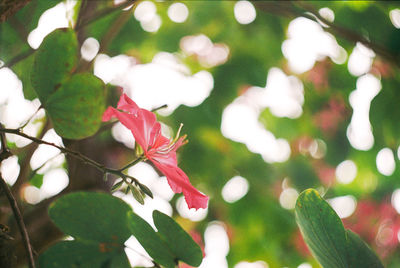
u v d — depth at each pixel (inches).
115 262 40.3
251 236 88.4
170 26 83.7
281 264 88.0
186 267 43.8
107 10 48.7
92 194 39.9
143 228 39.8
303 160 94.0
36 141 40.4
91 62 52.8
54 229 49.8
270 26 81.9
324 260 41.0
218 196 88.2
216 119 86.4
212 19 83.7
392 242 94.0
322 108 91.1
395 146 85.4
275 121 93.7
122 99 43.1
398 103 66.4
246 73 87.1
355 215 96.7
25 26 50.4
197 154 86.8
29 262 38.7
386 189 94.2
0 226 41.1
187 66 87.2
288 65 87.4
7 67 47.3
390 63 60.1
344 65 83.6
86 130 40.8
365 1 61.6
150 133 43.6
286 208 90.4
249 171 90.2
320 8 63.7
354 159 92.5
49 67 40.1
